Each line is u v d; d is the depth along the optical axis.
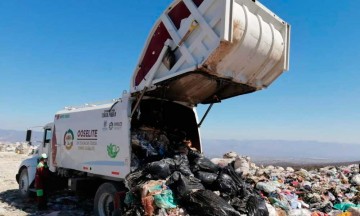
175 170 5.37
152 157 5.97
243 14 4.98
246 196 5.29
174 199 4.87
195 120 7.23
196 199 4.69
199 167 5.78
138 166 5.72
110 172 6.12
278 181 8.79
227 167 5.75
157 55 5.57
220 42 4.66
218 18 4.77
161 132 6.82
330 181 9.77
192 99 6.90
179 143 6.57
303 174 10.19
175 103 6.95
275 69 5.86
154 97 6.42
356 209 5.90
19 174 9.38
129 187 5.30
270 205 5.64
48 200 8.77
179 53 5.31
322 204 6.85
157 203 4.65
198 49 5.02
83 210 7.75
